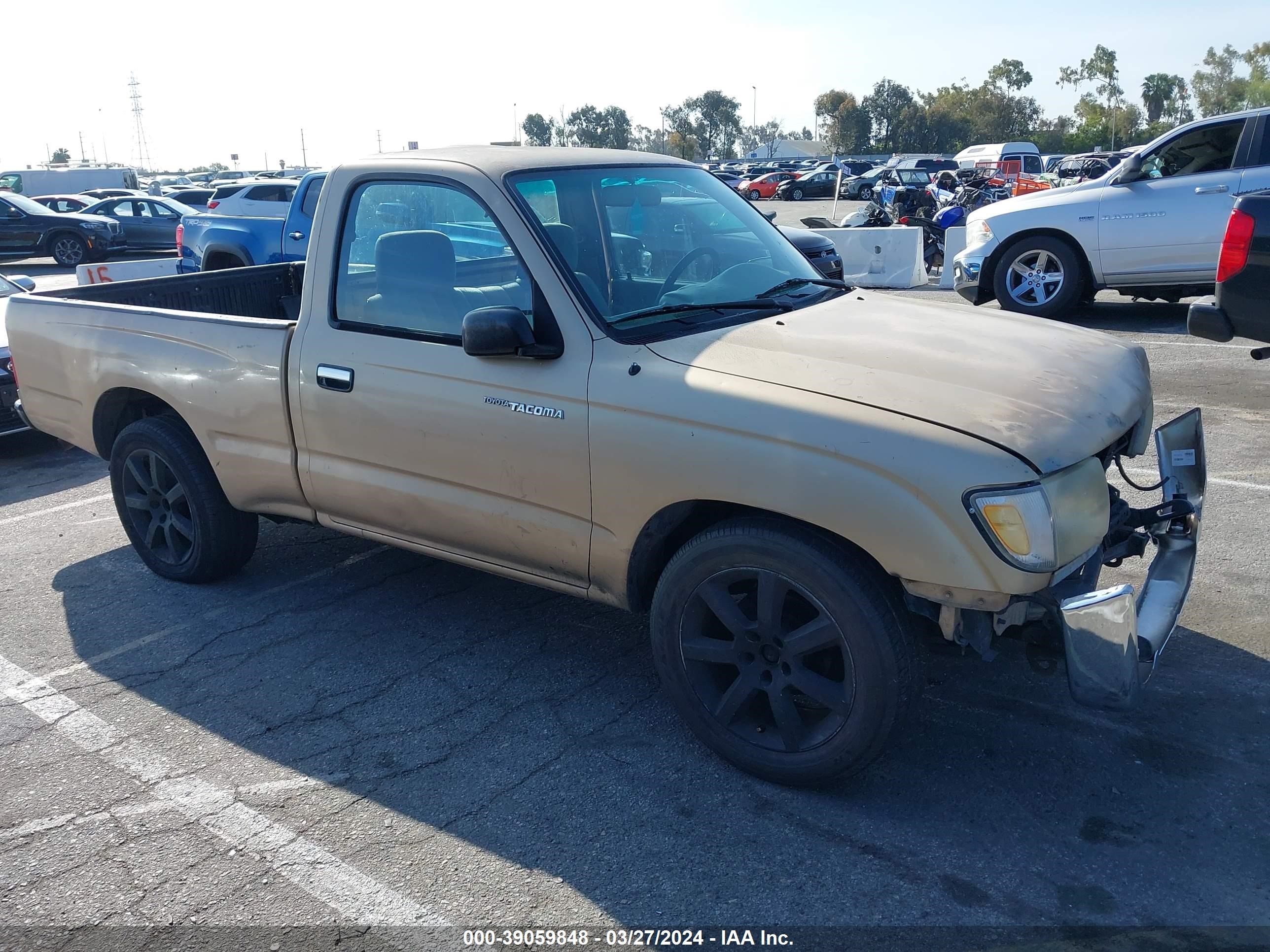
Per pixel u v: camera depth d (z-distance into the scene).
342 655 4.18
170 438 4.61
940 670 3.85
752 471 2.96
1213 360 8.48
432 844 3.01
